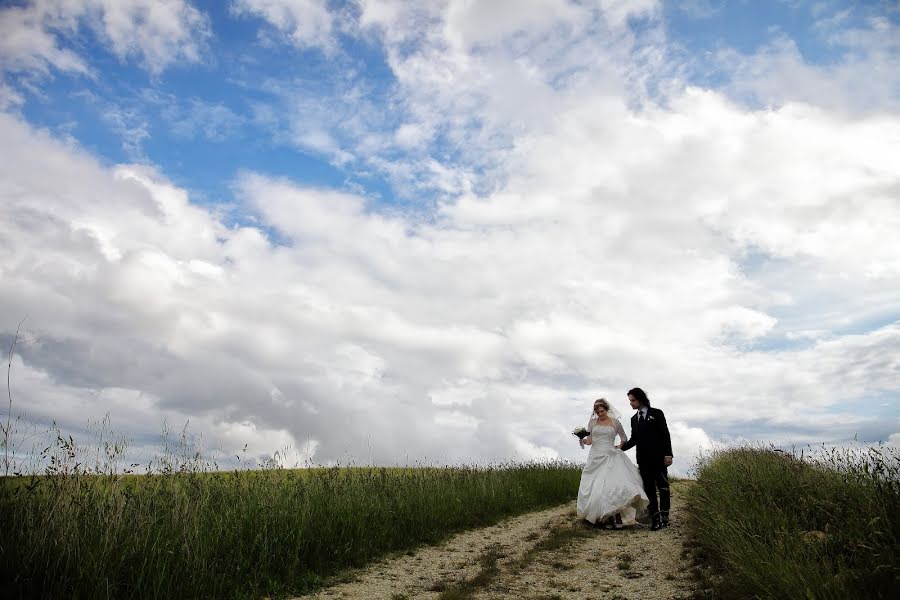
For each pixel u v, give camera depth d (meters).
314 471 11.98
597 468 10.80
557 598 6.35
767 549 5.79
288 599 6.90
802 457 9.02
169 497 8.12
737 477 9.76
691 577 6.77
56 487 6.58
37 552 5.80
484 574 7.41
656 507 10.28
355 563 8.57
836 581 4.75
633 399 10.97
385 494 11.11
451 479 13.99
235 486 9.84
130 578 6.20
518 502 14.14
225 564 7.28
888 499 6.13
